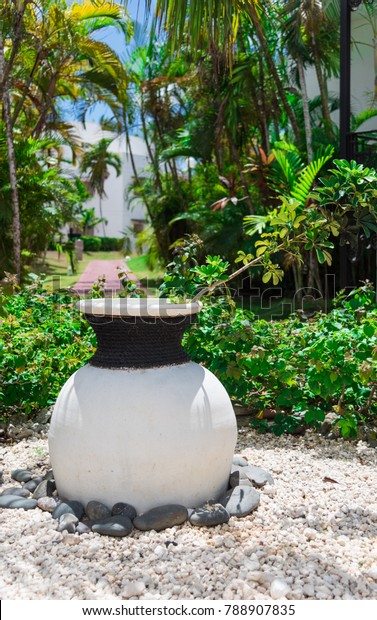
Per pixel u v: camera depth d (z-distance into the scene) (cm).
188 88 1348
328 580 220
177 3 517
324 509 284
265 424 406
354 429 375
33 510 279
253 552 240
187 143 1284
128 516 257
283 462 353
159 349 274
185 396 267
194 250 411
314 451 375
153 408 260
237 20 619
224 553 236
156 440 258
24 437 402
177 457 261
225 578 220
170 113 1594
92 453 261
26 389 420
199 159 1374
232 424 284
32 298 521
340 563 233
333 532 261
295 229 321
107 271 1858
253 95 1142
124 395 261
